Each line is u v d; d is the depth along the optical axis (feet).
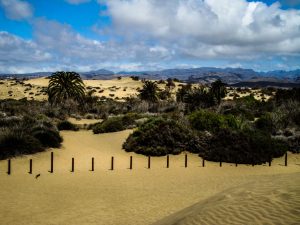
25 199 41.60
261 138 77.05
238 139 75.82
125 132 107.14
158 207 38.34
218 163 69.82
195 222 24.85
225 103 158.51
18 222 33.32
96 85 481.87
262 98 297.94
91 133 114.11
